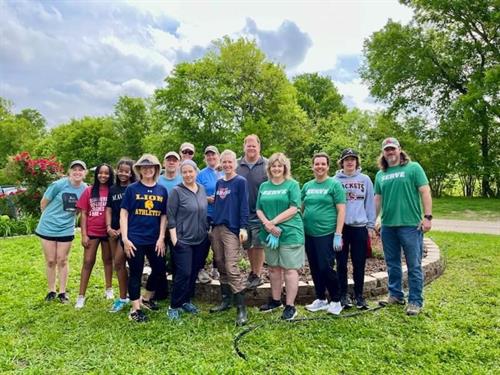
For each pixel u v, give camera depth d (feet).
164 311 14.99
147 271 17.71
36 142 153.79
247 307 15.40
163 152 85.25
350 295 15.89
